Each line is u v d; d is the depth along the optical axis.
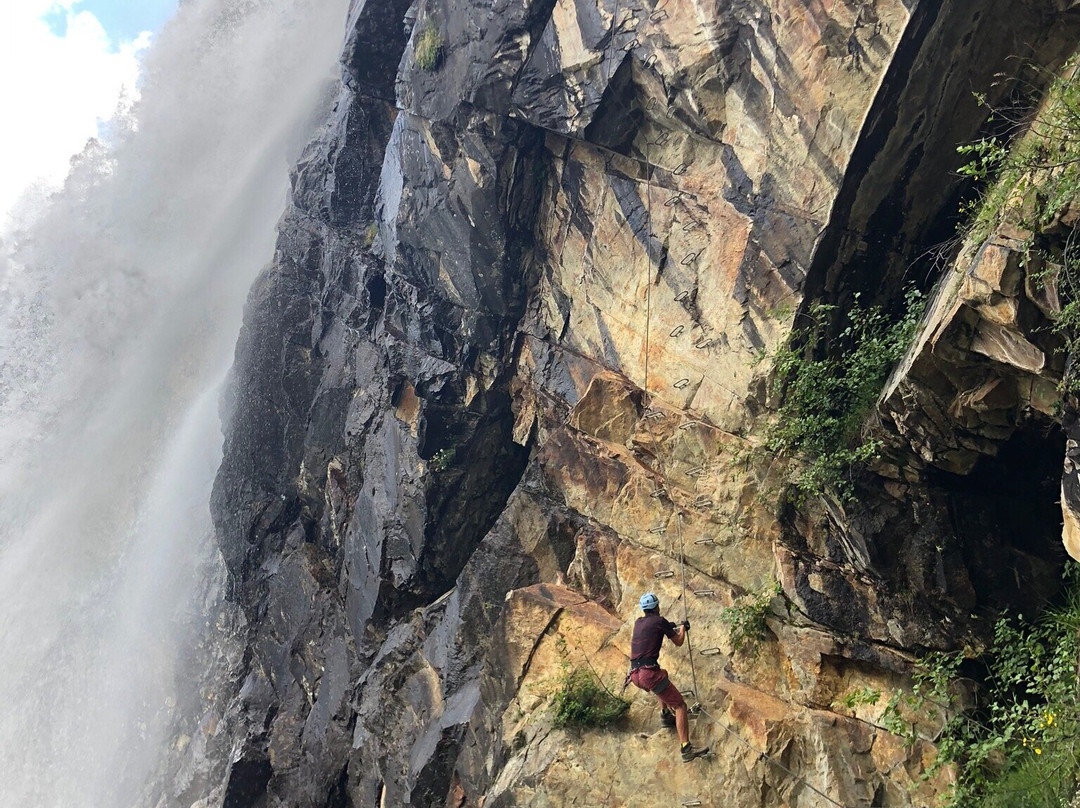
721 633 8.78
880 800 7.48
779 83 8.49
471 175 11.57
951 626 7.73
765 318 8.83
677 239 9.70
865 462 8.14
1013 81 7.66
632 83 9.69
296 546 15.62
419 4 12.45
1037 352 6.59
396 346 13.29
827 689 8.12
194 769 17.02
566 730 8.92
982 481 7.84
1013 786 6.94
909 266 8.47
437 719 10.93
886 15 7.77
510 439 12.53
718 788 8.00
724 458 9.24
